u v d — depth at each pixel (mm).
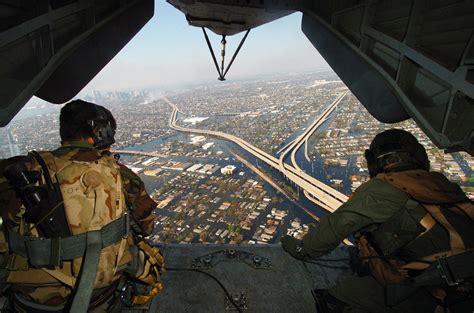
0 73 2119
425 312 1481
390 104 3371
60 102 3455
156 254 1965
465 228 1395
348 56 3662
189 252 3369
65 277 1317
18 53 2271
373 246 1657
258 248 3451
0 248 1352
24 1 2264
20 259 1331
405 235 1453
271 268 3078
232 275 2975
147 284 1925
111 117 1785
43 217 1258
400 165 1731
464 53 2150
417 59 2590
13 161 1375
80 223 1316
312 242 1817
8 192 1317
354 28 3428
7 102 2188
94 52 3375
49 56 2570
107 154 1718
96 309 1505
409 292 1521
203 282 2869
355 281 1991
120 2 3498
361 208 1576
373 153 1897
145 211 1793
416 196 1522
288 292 2736
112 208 1426
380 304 1752
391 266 1582
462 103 2291
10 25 2158
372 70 3246
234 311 2512
